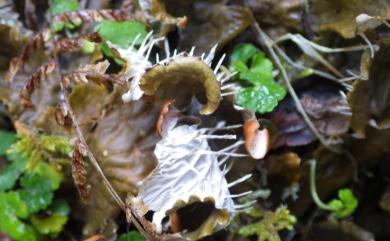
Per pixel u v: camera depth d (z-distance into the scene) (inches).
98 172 8.7
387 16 8.9
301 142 9.3
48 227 9.0
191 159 8.5
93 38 9.0
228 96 8.8
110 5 9.7
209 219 8.5
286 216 9.2
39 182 9.1
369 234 9.5
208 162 8.5
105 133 8.8
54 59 8.9
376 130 9.5
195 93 8.6
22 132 9.1
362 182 10.1
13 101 9.2
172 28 9.2
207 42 9.2
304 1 9.3
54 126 9.1
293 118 9.4
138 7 9.3
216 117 8.8
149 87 8.3
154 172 8.4
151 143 8.7
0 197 8.9
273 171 9.3
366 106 9.2
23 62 9.2
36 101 9.2
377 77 9.2
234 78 9.3
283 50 9.5
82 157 8.5
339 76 9.4
